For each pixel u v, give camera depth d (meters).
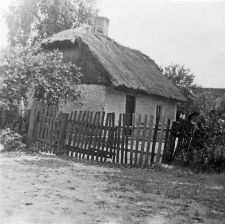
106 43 20.06
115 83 15.63
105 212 4.40
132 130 9.27
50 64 13.14
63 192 5.39
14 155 9.45
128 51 23.14
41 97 12.54
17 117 12.05
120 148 9.43
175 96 21.75
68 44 18.02
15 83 12.03
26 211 4.21
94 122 9.91
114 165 9.09
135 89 16.94
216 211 4.95
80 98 15.69
